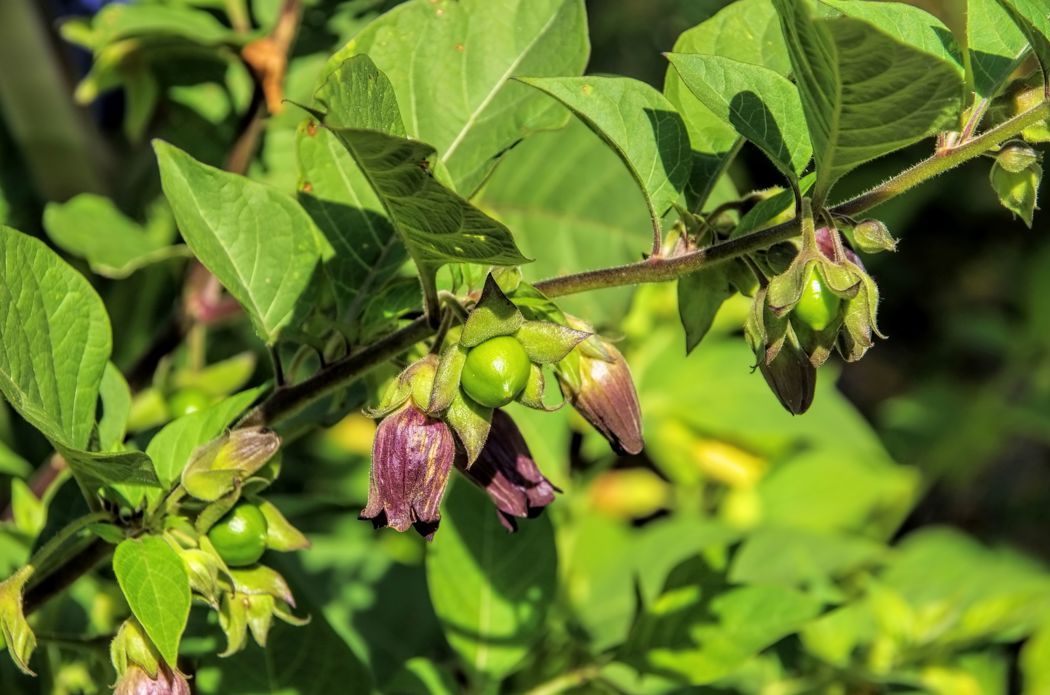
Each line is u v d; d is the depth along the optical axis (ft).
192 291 2.42
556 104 2.04
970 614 2.47
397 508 1.81
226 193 1.99
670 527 2.67
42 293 1.88
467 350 1.81
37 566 1.85
